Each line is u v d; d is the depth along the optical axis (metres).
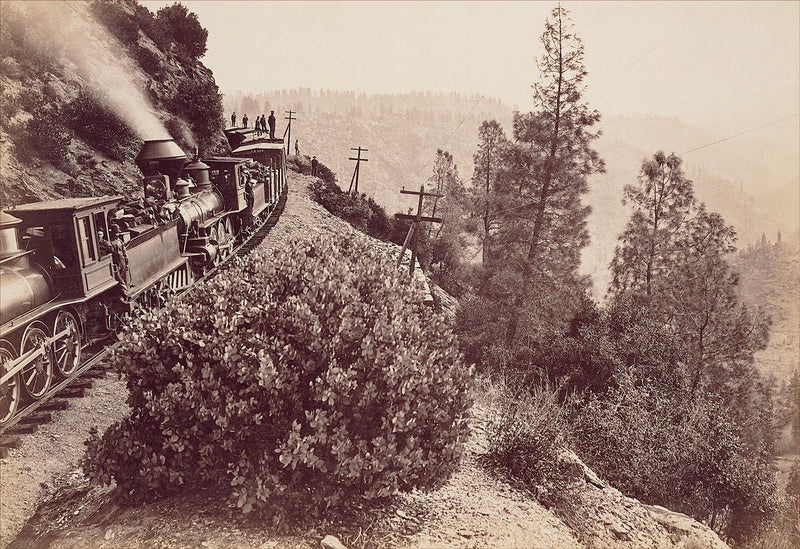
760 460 17.23
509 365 17.52
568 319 21.97
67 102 20.16
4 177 14.97
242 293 5.88
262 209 21.84
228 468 5.03
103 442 5.32
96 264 9.23
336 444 4.96
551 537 5.73
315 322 5.26
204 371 5.06
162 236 12.39
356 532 5.10
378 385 5.30
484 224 29.38
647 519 7.11
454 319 21.55
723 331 26.73
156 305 11.70
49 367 8.20
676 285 29.17
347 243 7.28
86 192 17.09
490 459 7.32
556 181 24.61
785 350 51.41
